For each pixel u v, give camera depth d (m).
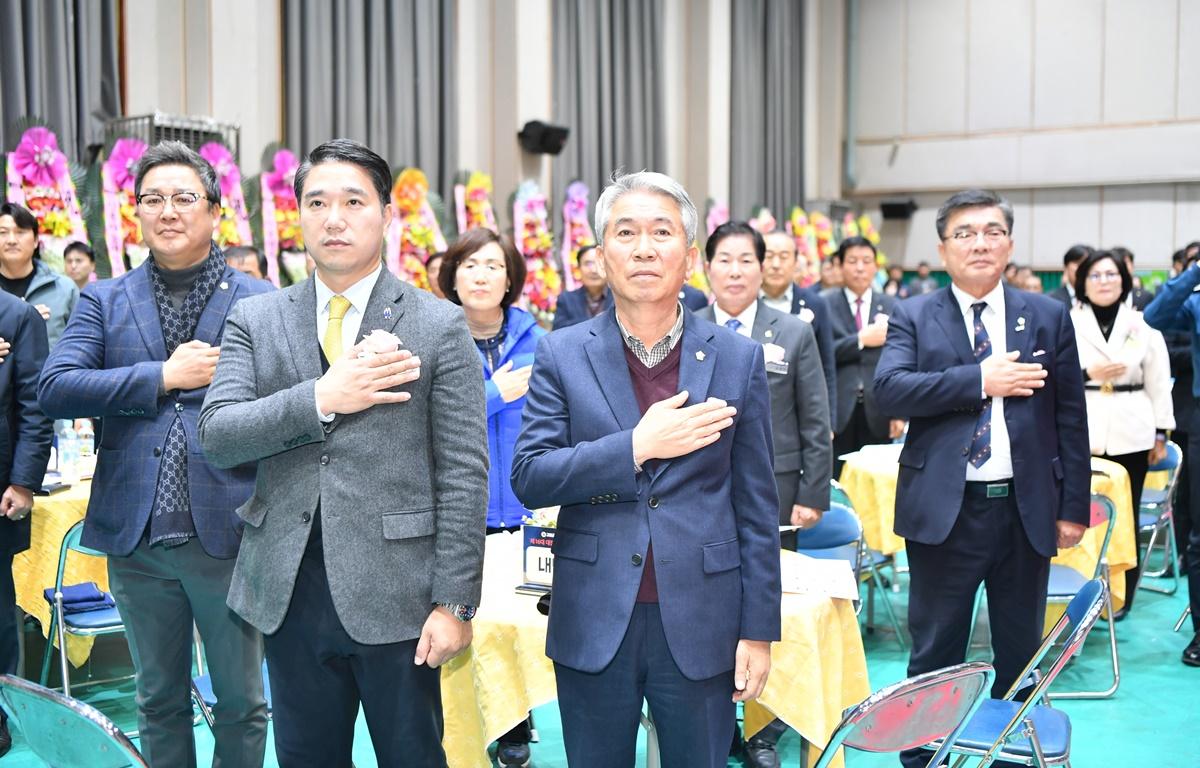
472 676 2.40
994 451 2.76
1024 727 2.34
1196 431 4.07
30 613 3.47
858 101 14.02
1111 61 12.80
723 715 1.88
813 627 2.34
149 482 2.36
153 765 2.48
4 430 2.95
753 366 1.92
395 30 7.98
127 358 2.43
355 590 1.84
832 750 1.88
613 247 1.85
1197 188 12.59
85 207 5.28
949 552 2.81
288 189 6.08
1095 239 13.09
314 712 1.94
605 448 1.80
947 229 2.87
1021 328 2.82
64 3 5.96
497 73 8.84
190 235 2.42
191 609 2.49
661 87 10.60
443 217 7.20
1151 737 3.46
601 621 1.84
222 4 6.86
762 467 1.90
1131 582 4.76
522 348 3.29
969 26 13.44
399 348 1.90
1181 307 4.07
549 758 3.26
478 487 1.90
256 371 1.93
